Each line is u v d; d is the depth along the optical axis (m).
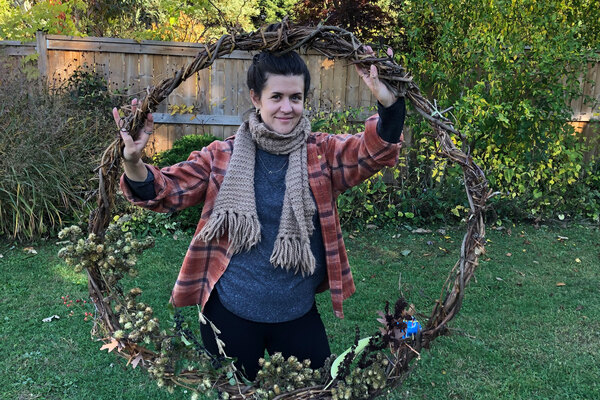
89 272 1.61
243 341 1.66
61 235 1.62
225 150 1.69
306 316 1.72
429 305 3.72
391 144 1.53
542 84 5.57
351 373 1.48
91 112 5.63
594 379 2.85
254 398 1.47
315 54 5.96
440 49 5.57
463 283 1.40
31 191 4.85
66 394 2.65
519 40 5.52
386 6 7.74
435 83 5.75
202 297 1.73
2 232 4.81
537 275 4.35
